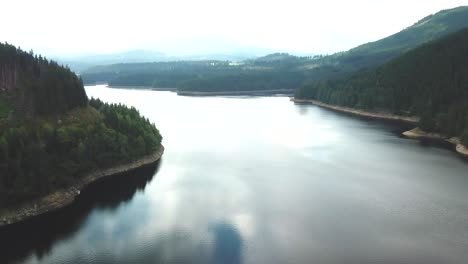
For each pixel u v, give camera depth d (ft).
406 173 381.81
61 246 233.55
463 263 212.64
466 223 262.67
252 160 435.12
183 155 456.45
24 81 407.23
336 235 245.86
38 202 282.36
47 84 394.93
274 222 265.13
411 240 238.68
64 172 314.35
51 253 225.76
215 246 233.14
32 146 299.79
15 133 304.50
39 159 294.46
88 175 348.18
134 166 393.50
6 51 448.24
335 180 358.84
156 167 401.08
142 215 277.85
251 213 280.72
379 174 378.12
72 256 222.28
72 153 339.16
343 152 475.72
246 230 253.44
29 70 443.32
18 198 272.51
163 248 230.68
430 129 583.17
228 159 439.22
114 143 380.37
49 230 253.85
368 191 327.47
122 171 379.14
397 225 259.60
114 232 250.98
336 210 285.84
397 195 317.42
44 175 290.76
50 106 386.11
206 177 367.66
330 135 595.47
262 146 511.81
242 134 603.67
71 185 317.42
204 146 509.76
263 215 277.03
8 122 341.21
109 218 272.51
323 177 368.48
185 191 327.47
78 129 361.92
